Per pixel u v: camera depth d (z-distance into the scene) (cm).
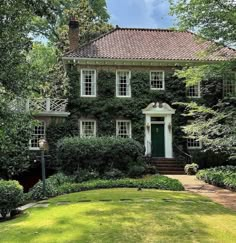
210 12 1873
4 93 1151
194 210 1120
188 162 2636
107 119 2750
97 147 2117
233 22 1827
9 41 1087
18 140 1387
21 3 1106
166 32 3197
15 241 811
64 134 2661
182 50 2920
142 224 934
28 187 2488
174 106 2819
